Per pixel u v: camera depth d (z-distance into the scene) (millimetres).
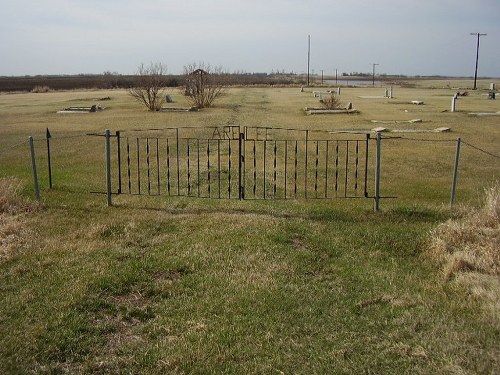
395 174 12359
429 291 5293
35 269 5770
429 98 46531
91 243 6660
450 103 38625
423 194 10188
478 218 7305
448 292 5266
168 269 5781
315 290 5289
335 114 28375
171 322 4605
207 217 7820
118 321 4652
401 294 5188
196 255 6184
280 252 6316
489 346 4094
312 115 27734
